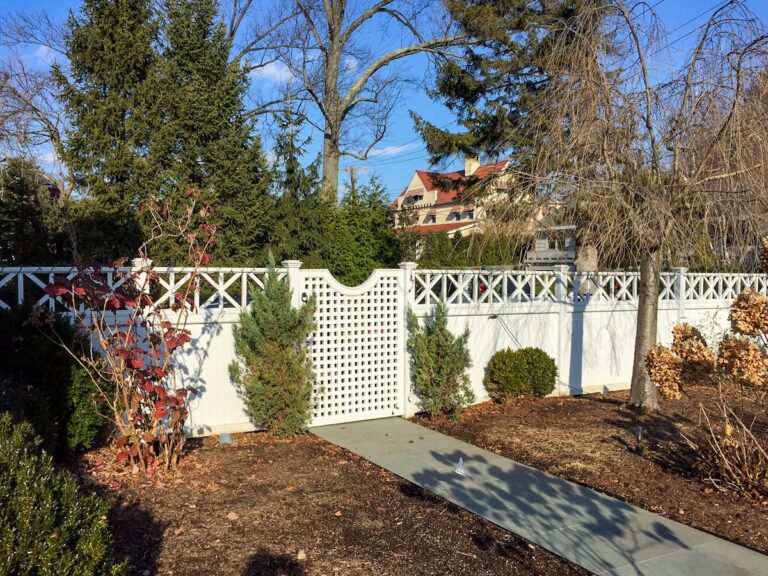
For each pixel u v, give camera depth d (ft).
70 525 9.27
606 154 25.05
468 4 50.42
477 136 49.90
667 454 22.47
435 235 57.72
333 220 45.98
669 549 14.71
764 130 23.43
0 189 38.01
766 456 18.43
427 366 27.45
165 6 52.90
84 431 19.58
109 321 22.20
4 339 18.79
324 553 14.26
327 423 27.12
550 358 31.68
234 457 21.84
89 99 39.70
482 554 14.40
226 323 25.07
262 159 44.86
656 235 24.30
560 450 23.07
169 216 35.60
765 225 24.64
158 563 13.35
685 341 19.58
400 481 19.69
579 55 25.55
